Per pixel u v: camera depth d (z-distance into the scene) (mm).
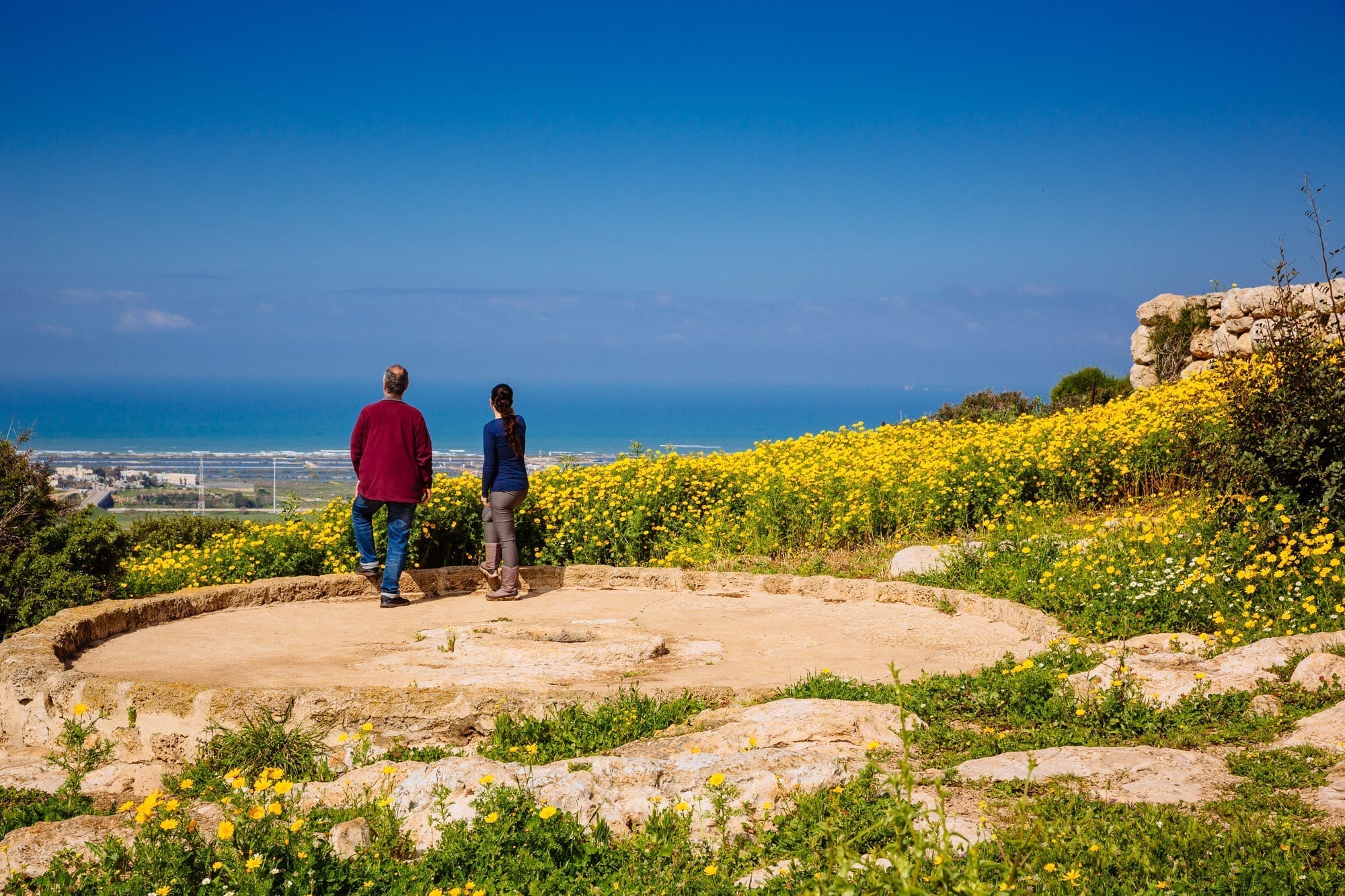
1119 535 8758
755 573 9992
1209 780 4012
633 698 5734
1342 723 4414
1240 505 7891
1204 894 3047
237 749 5465
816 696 5789
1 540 9398
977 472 11320
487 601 9523
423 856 3717
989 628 7832
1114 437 11867
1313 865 3209
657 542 11461
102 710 6020
